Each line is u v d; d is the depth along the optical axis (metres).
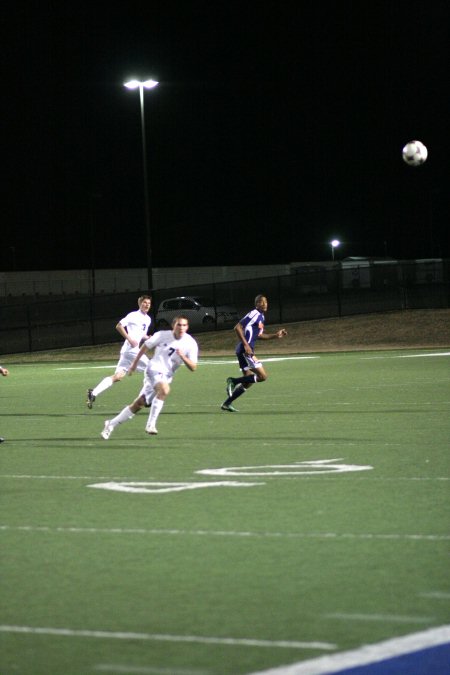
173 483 30.02
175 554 21.08
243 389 51.28
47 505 26.89
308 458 34.66
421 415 47.34
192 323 135.62
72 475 32.09
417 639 15.27
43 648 15.33
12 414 53.12
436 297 134.50
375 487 28.58
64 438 42.12
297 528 23.33
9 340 144.25
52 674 14.16
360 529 23.05
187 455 36.12
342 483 29.34
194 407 54.19
